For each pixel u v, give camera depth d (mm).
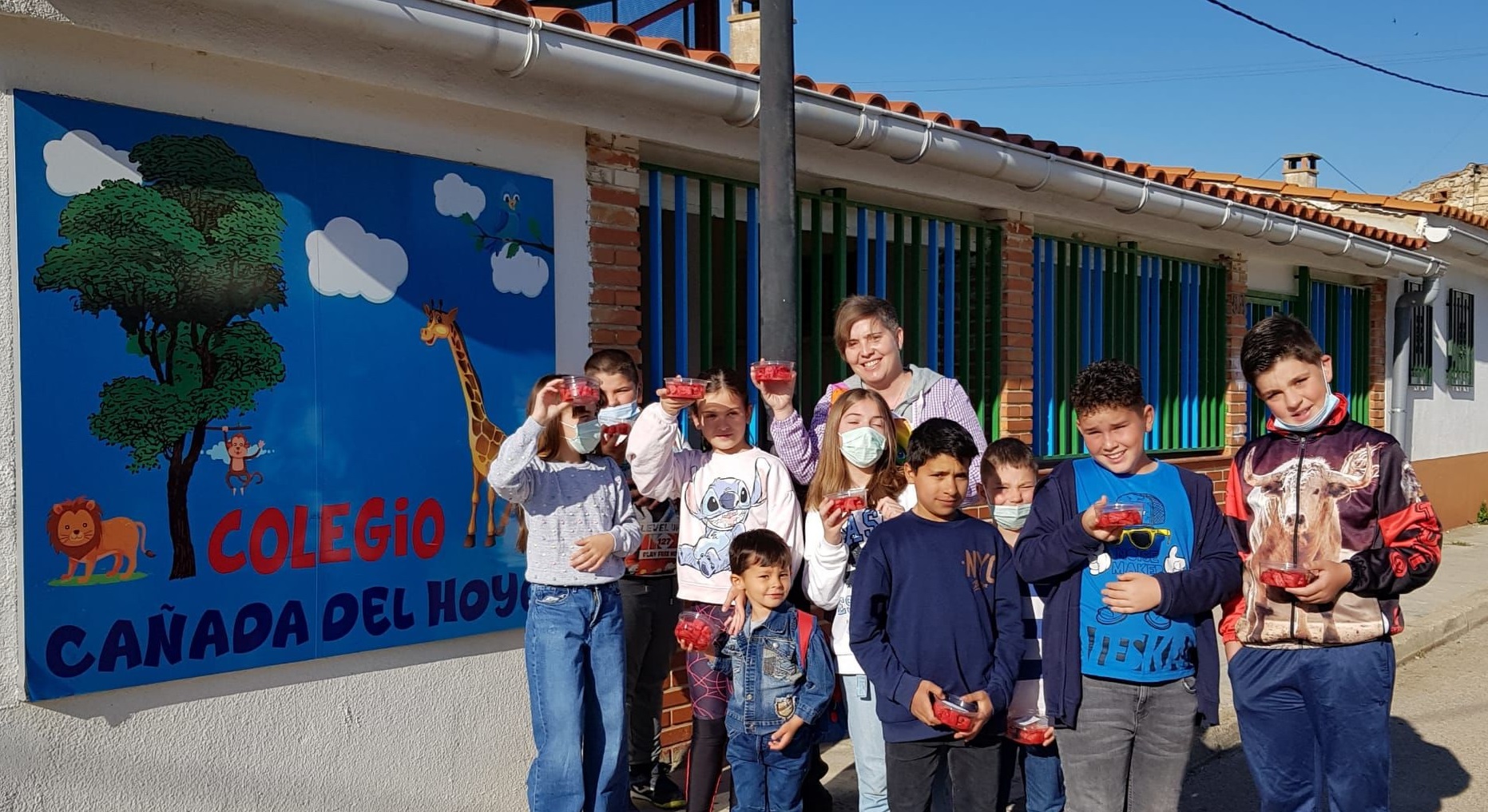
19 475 3043
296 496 3559
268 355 3492
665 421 3820
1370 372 11039
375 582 3760
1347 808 3238
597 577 3678
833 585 3648
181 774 3377
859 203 5691
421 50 3510
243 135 3439
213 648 3389
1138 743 3236
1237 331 8789
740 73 4402
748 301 5336
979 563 3354
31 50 3061
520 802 4273
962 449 3326
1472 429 13266
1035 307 6926
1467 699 6469
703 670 3783
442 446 3930
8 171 3018
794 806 3637
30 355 3041
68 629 3109
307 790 3658
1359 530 3174
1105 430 3252
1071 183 6164
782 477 3904
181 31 3229
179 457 3311
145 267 3238
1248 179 11258
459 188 3984
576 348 4418
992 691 3236
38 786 3100
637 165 4641
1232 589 3199
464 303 3998
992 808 3336
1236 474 3453
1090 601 3232
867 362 4051
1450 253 11656
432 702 3996
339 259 3660
